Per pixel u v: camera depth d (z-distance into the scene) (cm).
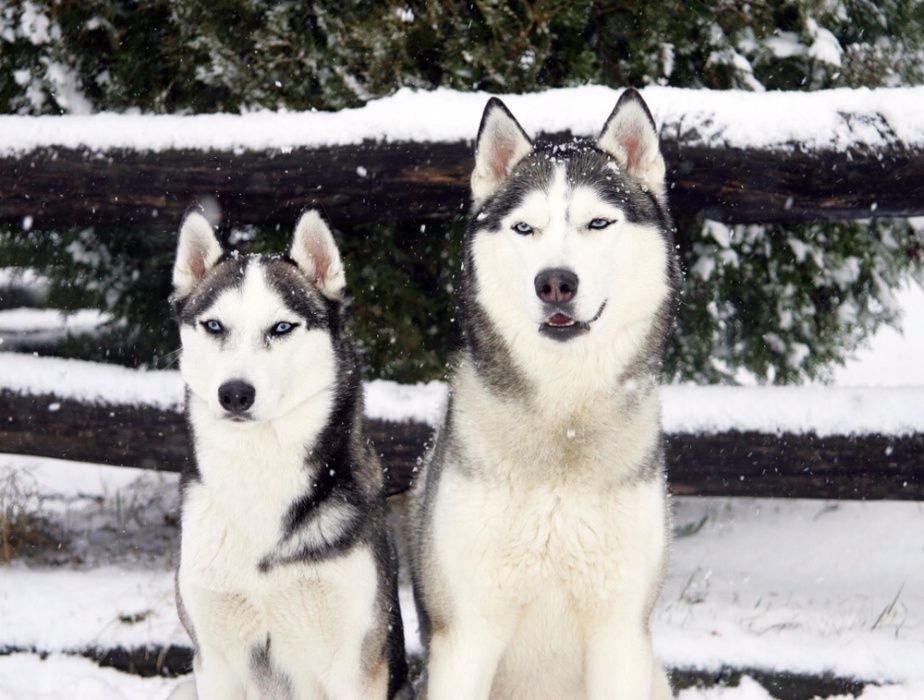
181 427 280
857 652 260
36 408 281
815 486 274
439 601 233
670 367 316
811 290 322
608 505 228
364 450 248
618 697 232
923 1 319
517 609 231
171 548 300
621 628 231
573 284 224
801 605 280
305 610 236
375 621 239
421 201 274
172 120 277
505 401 230
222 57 306
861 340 334
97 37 312
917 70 322
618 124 238
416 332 309
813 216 273
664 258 234
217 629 237
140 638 263
